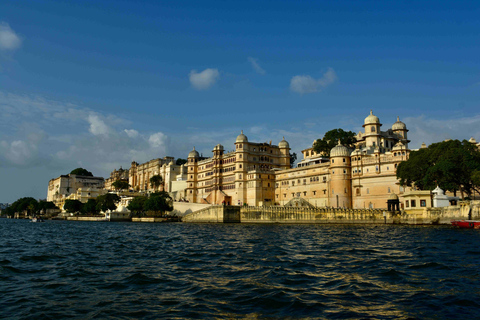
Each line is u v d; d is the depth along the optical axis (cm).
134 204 15850
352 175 11506
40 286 2630
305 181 12744
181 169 19300
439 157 8938
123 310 2086
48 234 7412
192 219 12925
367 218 9981
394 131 13700
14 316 1992
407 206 9462
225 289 2511
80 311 2070
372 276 2878
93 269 3238
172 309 2097
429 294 2364
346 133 13562
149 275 2952
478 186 8488
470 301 2203
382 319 1925
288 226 9706
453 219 8581
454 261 3491
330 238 5862
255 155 14600
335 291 2448
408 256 3816
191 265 3412
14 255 4069
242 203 13850
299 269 3177
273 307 2122
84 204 18900
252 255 4006
